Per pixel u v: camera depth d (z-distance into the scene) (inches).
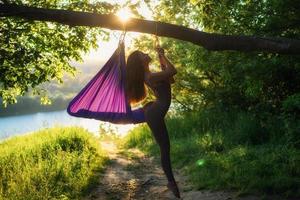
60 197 329.7
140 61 193.9
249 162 372.5
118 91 190.7
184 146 497.4
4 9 170.7
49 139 565.6
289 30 451.8
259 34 450.0
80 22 174.6
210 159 414.0
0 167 433.7
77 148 530.3
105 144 681.0
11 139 764.0
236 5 451.8
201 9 339.3
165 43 784.9
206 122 615.2
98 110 195.8
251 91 499.8
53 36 440.8
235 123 557.6
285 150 389.1
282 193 301.4
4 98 498.3
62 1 419.8
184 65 741.9
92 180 390.9
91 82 188.9
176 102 850.1
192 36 180.1
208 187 337.7
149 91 201.6
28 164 426.9
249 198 300.5
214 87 730.8
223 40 180.9
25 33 418.3
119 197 347.3
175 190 184.4
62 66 482.9
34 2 408.8
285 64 454.6
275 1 429.4
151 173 430.3
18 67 431.2
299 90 527.2
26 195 319.6
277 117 517.0
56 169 395.2
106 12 351.9
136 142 636.7
